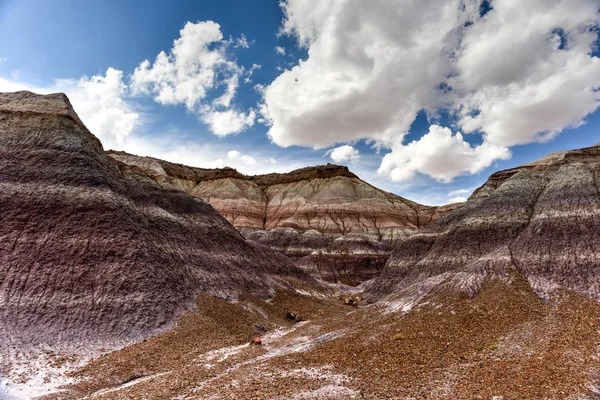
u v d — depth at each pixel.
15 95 51.69
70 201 39.53
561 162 57.50
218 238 59.66
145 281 37.12
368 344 28.84
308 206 141.38
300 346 31.27
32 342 27.88
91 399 20.12
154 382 22.66
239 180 170.62
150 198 55.56
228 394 19.36
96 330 31.14
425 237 74.25
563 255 39.03
